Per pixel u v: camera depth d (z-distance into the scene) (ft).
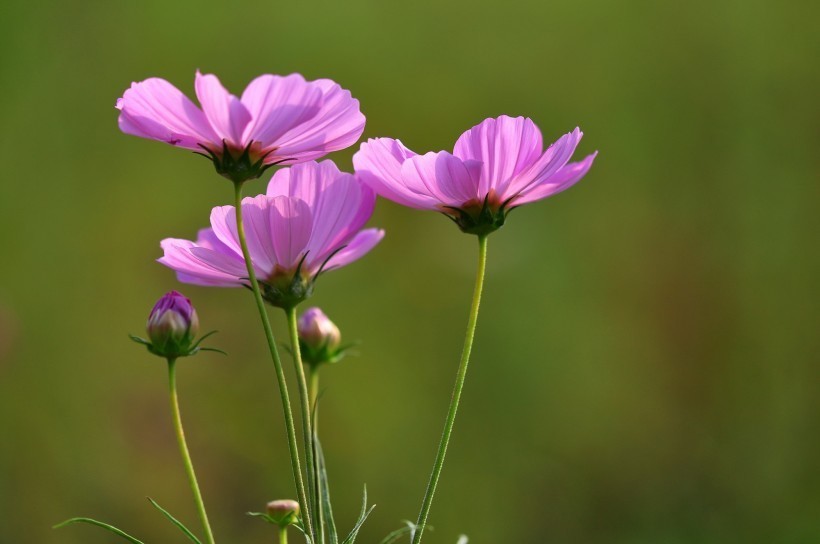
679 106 12.06
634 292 11.36
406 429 10.32
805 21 11.87
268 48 12.11
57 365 10.23
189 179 11.41
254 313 10.33
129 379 10.18
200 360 10.25
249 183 11.32
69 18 11.55
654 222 11.68
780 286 11.29
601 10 12.37
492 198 5.01
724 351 11.02
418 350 10.79
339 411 10.25
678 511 10.29
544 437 10.50
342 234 5.02
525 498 10.14
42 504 9.62
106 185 11.28
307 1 12.23
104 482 9.71
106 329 10.56
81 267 10.79
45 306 10.52
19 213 10.85
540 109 12.28
